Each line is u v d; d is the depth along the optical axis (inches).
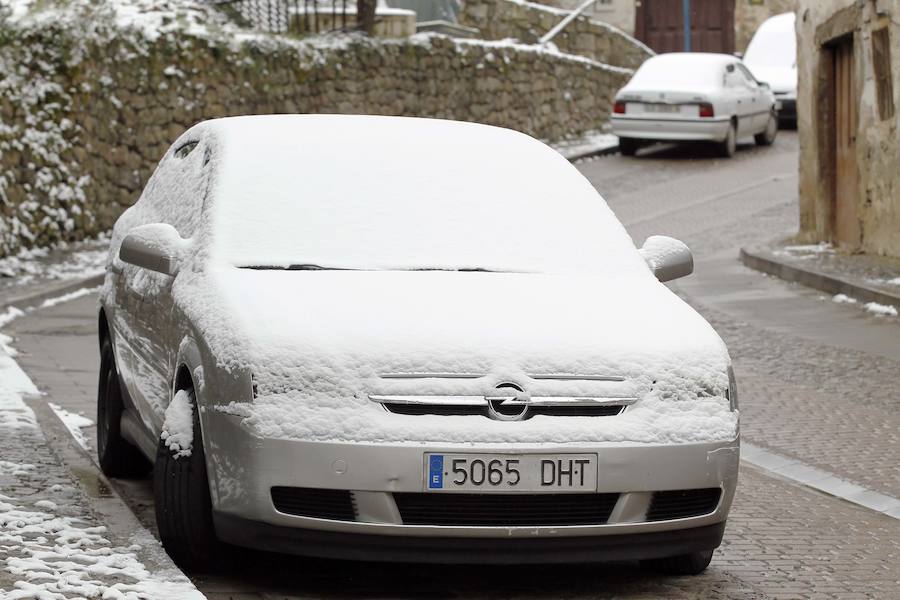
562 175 328.8
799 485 378.0
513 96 1360.7
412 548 247.1
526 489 247.3
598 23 1536.7
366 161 315.3
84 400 466.9
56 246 879.7
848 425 449.1
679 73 1330.0
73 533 266.5
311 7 1244.5
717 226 989.2
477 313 267.7
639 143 1365.7
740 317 665.0
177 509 264.8
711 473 258.8
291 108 1093.8
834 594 276.1
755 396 494.6
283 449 245.1
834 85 866.8
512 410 251.6
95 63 923.4
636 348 263.4
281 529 248.1
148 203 356.8
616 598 267.0
